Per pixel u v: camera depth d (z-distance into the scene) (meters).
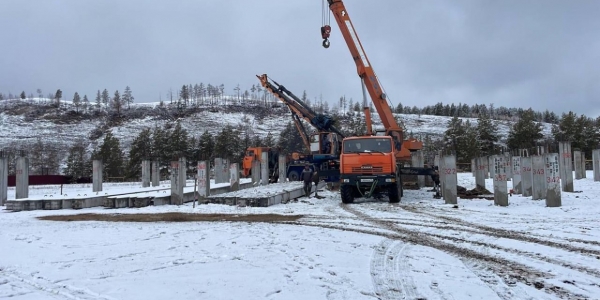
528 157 17.62
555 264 6.59
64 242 9.20
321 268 6.45
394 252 7.59
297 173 29.92
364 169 16.55
